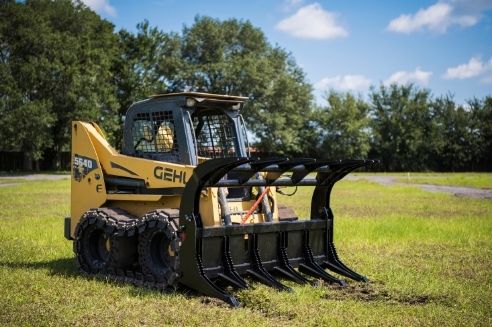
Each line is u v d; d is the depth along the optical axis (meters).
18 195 27.14
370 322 7.07
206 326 6.86
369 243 13.38
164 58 71.31
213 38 75.38
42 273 9.60
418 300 8.31
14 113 52.28
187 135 9.19
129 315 7.23
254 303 7.89
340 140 85.00
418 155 86.00
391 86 87.75
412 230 15.51
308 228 9.66
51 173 56.56
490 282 9.42
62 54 56.47
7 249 12.02
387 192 32.91
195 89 73.69
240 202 9.40
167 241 8.74
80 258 9.74
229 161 7.92
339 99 85.44
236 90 72.62
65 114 56.69
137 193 9.54
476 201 26.50
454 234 14.92
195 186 8.23
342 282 9.23
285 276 9.12
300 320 7.14
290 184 9.37
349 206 23.70
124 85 64.69
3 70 53.28
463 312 7.58
